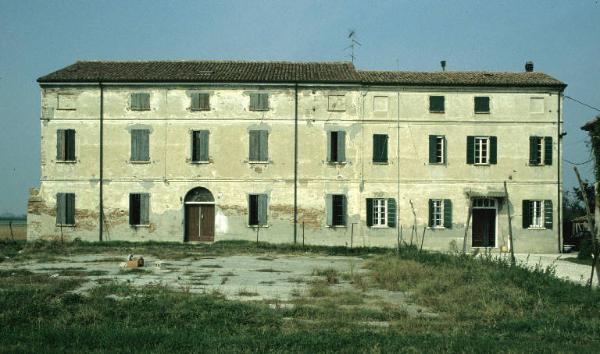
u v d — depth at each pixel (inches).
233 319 544.7
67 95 1524.4
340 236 1510.8
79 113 1519.4
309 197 1518.2
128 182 1518.2
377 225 1518.2
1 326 512.7
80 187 1514.5
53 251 1237.7
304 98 1526.8
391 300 680.4
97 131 1519.4
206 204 1529.3
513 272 748.6
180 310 563.2
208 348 442.6
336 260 1162.6
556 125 1534.2
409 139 1524.4
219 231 1514.5
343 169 1520.7
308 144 1524.4
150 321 536.7
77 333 474.6
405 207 1518.2
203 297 623.2
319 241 1509.6
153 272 892.6
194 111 1525.6
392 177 1520.7
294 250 1376.7
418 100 1529.3
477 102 1533.0
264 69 1612.9
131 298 612.4
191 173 1519.4
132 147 1521.9
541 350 446.9
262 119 1525.6
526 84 1524.4
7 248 1314.0
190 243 1487.5
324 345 450.3
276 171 1521.9
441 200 1523.1
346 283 816.9
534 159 1529.3
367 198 1515.7
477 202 1529.3
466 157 1525.6
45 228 1513.3
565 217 2180.1
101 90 1523.1
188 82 1517.0
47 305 572.1
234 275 879.1
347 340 462.6
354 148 1524.4
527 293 659.4
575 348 457.7
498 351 439.5
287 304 629.9
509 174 1528.1
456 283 738.8
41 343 452.1
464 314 589.0
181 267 971.3
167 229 1512.1
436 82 1517.0
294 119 1524.4
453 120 1529.3
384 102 1529.3
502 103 1533.0
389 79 1537.9
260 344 450.0
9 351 425.4
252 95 1528.1
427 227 1513.3
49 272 879.1
